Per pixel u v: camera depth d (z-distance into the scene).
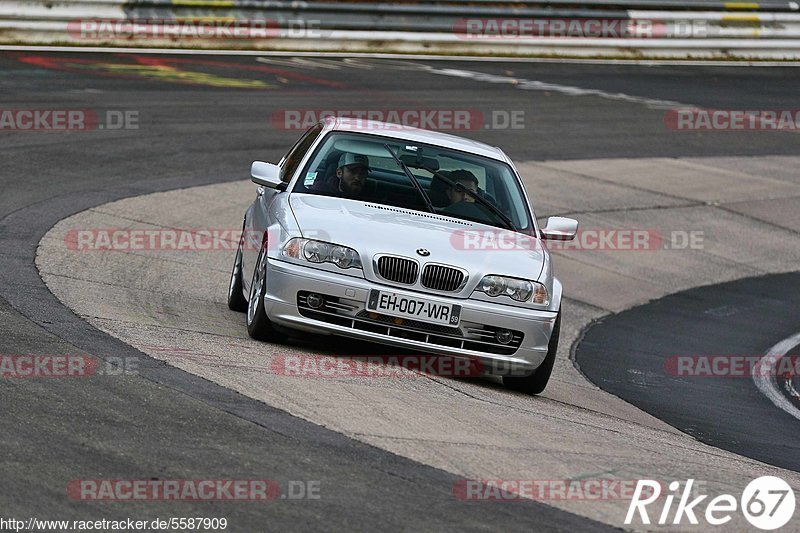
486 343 17.16
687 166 48.19
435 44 63.75
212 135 39.88
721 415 20.86
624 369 24.34
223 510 10.54
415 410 15.00
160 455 11.75
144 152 36.50
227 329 18.92
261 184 19.12
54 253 23.77
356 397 15.13
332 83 51.84
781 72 70.94
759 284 35.09
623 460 14.34
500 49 65.62
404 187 18.98
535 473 13.00
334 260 16.98
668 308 31.31
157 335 17.34
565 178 43.00
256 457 12.05
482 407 16.05
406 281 16.98
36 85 43.34
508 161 20.45
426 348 17.00
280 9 59.09
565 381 21.86
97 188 31.47
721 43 72.12
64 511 10.13
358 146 19.62
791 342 28.83
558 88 59.12
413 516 10.98
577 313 29.55
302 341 18.61
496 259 17.52
